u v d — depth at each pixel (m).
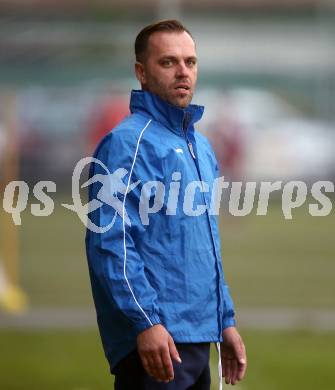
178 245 14.55
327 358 28.70
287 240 62.50
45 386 24.92
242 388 24.88
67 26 84.50
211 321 14.76
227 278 46.53
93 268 14.17
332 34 117.06
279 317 35.91
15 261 46.12
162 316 14.34
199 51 117.25
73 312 36.19
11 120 41.88
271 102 103.62
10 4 86.56
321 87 113.25
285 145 87.88
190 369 14.52
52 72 85.69
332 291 42.50
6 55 84.88
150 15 96.19
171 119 15.01
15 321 34.56
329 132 90.31
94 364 27.56
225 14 118.38
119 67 85.12
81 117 87.00
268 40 117.31
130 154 14.47
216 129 69.62
